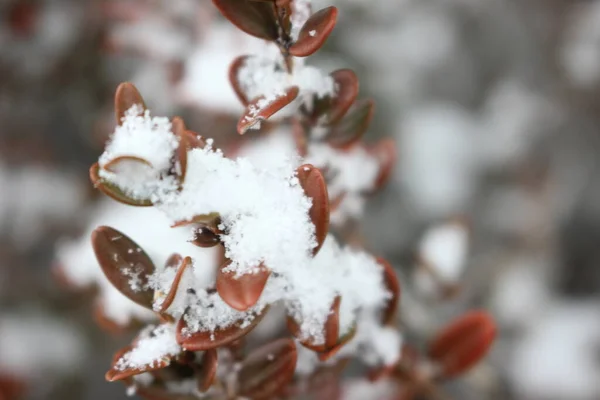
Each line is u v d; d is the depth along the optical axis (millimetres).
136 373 385
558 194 947
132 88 379
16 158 763
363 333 424
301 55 390
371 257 418
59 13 705
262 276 375
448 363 457
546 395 822
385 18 805
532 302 852
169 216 378
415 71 869
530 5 1013
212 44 507
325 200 381
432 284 502
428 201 854
